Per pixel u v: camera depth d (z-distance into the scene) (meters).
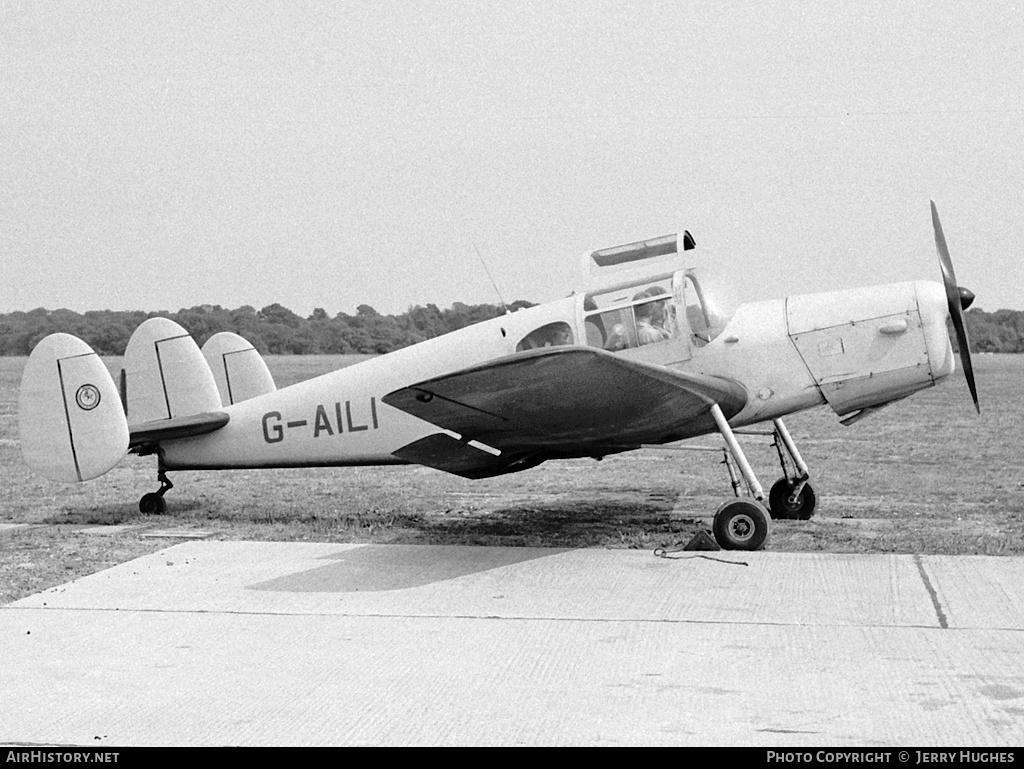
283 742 3.97
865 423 20.20
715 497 11.12
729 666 4.84
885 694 4.41
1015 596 6.14
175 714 4.29
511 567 7.18
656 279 8.84
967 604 5.95
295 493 11.84
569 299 9.09
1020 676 4.65
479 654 5.09
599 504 10.66
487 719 4.18
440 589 6.51
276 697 4.48
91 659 5.07
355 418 9.77
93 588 6.60
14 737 4.05
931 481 12.02
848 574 6.80
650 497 11.18
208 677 4.77
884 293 8.77
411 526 9.26
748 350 8.79
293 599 6.27
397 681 4.68
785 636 5.34
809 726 4.05
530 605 6.07
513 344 9.15
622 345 8.85
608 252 9.00
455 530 8.94
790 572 6.88
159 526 9.46
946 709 4.23
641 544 8.07
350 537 8.59
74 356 9.28
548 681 4.65
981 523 9.06
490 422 7.55
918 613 5.76
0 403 27.03
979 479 12.18
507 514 9.98
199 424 10.02
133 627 5.65
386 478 13.29
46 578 6.97
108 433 9.27
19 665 4.98
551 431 7.87
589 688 4.55
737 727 4.05
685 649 5.12
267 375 11.49
